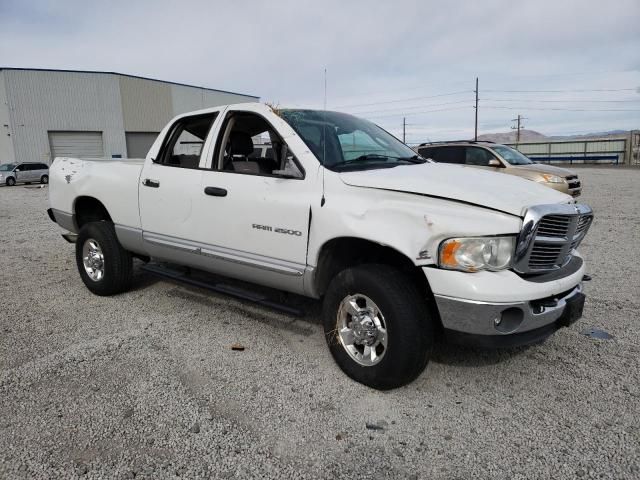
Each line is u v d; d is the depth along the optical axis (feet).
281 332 13.92
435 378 11.30
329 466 8.34
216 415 9.78
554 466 8.29
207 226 13.57
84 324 14.57
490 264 9.52
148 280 19.04
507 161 38.96
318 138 12.44
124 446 8.81
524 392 10.68
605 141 163.53
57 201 18.52
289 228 11.78
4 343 13.17
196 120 14.97
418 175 11.21
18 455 8.55
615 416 9.71
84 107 128.57
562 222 10.46
